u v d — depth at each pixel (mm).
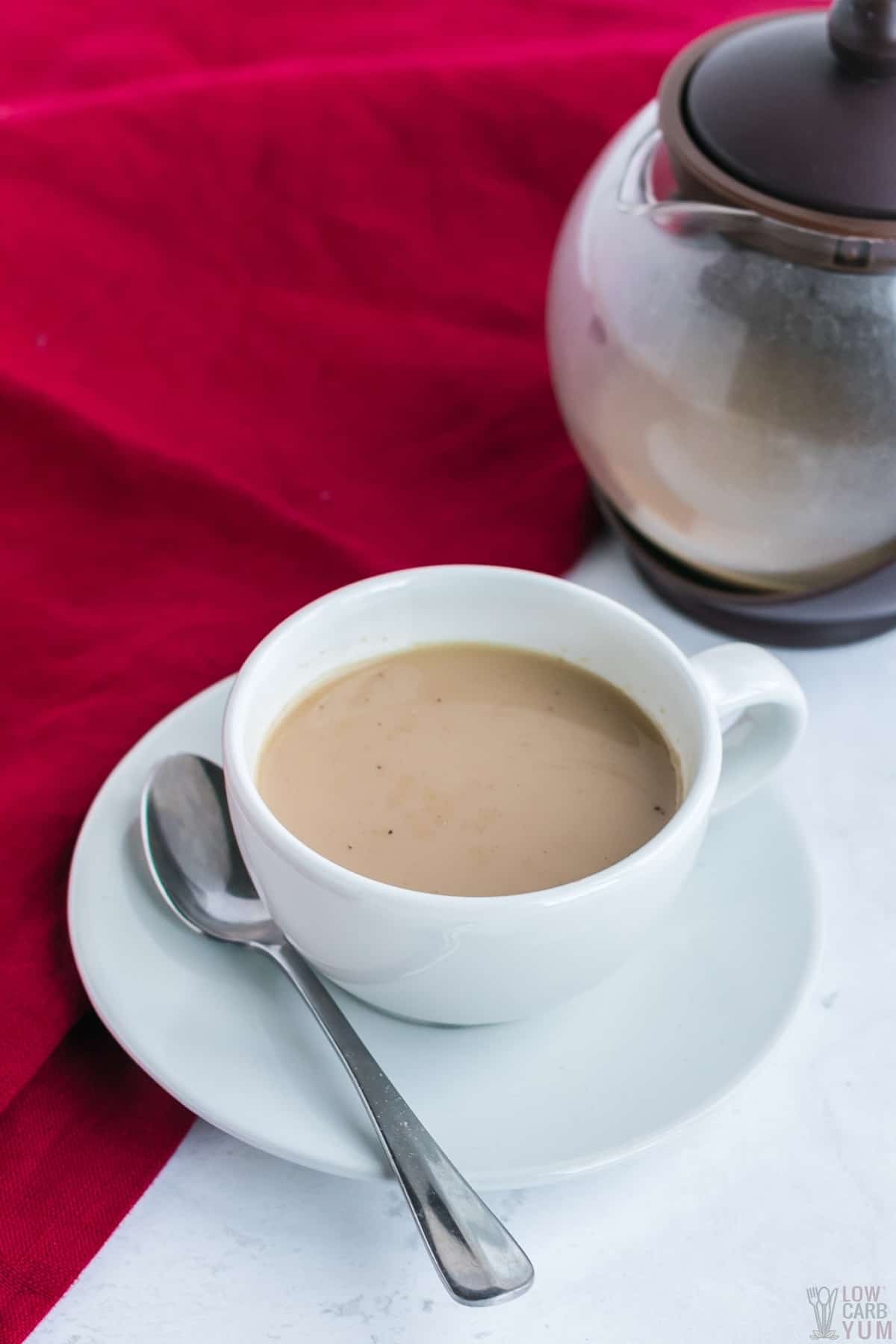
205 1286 482
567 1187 500
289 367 702
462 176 749
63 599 622
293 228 737
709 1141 509
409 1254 488
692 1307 482
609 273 587
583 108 746
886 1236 494
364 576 632
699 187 555
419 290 736
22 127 720
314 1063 483
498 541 638
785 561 592
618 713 521
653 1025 494
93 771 559
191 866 514
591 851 493
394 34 818
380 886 462
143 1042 482
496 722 518
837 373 555
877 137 545
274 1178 499
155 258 725
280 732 513
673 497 590
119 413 674
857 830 573
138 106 731
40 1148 492
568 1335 478
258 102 736
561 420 684
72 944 501
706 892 518
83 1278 482
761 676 514
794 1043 527
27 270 708
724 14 824
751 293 559
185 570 631
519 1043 490
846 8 548
